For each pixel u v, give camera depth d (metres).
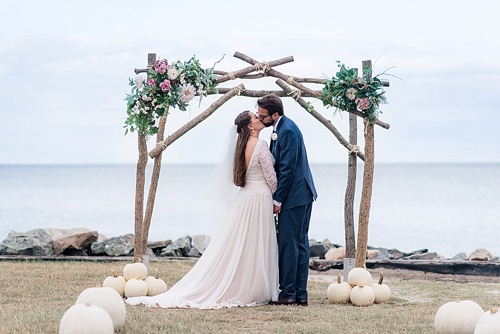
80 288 9.70
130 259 13.20
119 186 92.56
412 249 25.38
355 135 10.64
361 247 9.51
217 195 8.94
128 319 7.29
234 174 8.80
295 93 9.98
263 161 8.73
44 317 7.18
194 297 8.57
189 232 31.83
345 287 9.00
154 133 9.60
